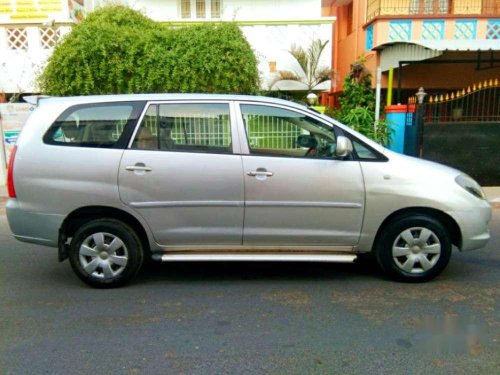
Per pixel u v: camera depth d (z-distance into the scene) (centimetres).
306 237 405
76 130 396
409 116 923
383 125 928
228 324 338
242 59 851
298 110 406
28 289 410
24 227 399
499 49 862
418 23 1110
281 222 400
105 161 389
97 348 304
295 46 1164
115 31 852
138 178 390
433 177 398
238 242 408
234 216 398
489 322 337
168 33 868
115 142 394
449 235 409
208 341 312
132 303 377
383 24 1115
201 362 286
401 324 335
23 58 1079
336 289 404
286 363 284
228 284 420
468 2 1147
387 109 955
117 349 302
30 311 362
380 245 411
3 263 484
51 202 392
